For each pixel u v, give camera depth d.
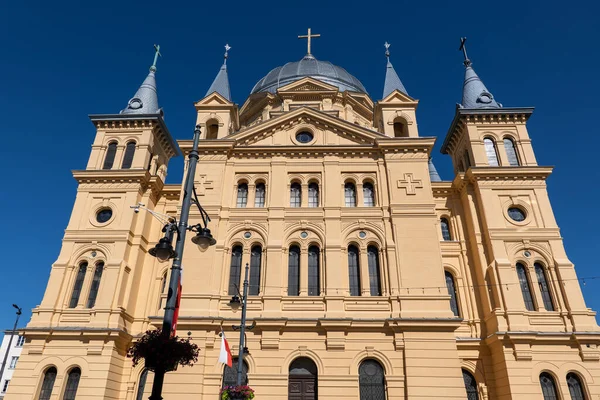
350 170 30.14
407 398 22.86
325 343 24.44
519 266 28.91
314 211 28.66
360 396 23.42
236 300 20.83
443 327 24.28
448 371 23.34
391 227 27.97
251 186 30.00
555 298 27.42
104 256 29.61
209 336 24.67
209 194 29.19
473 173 31.38
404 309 25.23
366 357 24.14
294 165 30.48
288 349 24.38
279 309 25.52
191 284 26.30
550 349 25.61
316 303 25.78
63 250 29.91
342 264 26.98
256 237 28.14
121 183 32.16
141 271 31.16
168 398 23.19
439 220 32.78
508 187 31.03
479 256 29.64
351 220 28.34
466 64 39.38
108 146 34.56
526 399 24.33
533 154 32.59
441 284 25.84
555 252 28.72
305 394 23.64
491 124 34.19
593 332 25.56
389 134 32.06
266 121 31.91
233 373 24.08
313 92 39.31
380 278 26.75
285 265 27.23
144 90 37.81
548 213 29.97
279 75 44.78
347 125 31.62
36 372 26.03
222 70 38.00
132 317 29.45
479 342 27.44
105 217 31.31
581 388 24.89
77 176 32.09
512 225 29.78
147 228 32.31
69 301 28.53
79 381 25.66
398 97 33.72
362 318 24.84
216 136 34.16
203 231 12.93
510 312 26.69
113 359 26.52
